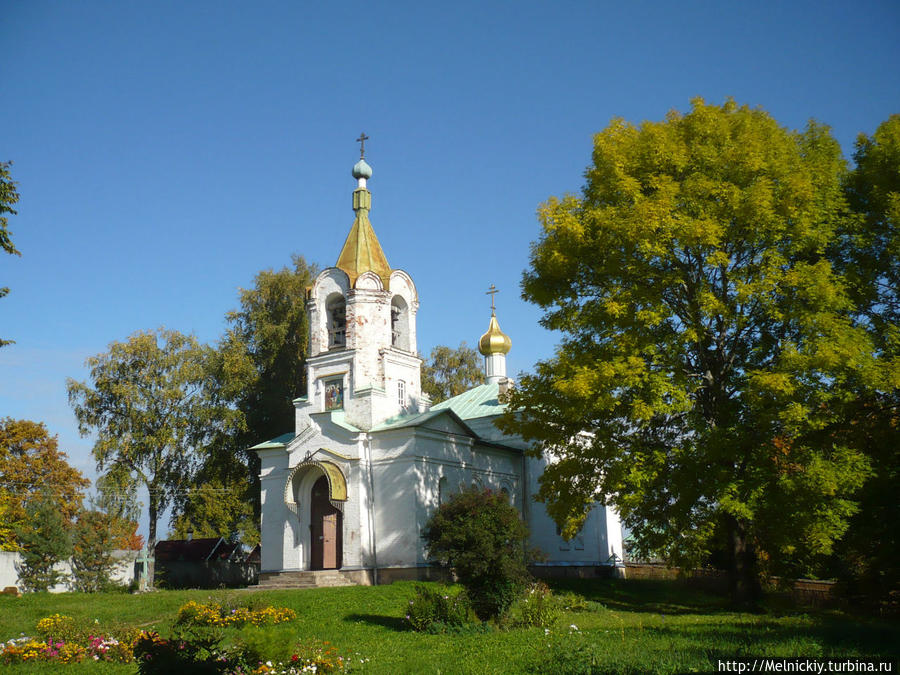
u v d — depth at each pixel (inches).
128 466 1768.0
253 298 2014.0
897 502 993.5
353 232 1587.1
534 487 1653.5
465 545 919.0
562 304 1068.5
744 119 1034.7
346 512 1376.7
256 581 2044.8
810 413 927.7
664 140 1018.7
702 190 968.3
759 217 934.4
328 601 1033.5
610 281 1026.1
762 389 885.8
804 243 964.0
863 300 1018.1
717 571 1457.9
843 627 721.0
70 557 1669.5
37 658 745.6
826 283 903.1
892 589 995.3
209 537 2174.0
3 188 934.4
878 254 1026.1
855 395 931.3
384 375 1473.9
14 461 2079.2
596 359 983.6
